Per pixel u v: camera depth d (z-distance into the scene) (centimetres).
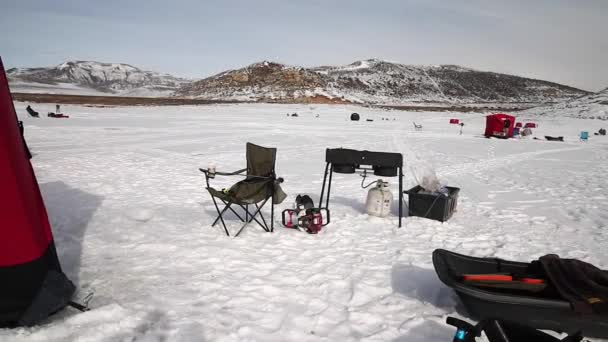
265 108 5272
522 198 780
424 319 308
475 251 468
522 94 19038
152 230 495
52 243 299
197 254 419
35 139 1439
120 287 338
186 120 2836
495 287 298
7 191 258
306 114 4519
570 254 470
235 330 279
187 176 867
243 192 486
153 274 367
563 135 3100
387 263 417
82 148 1246
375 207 583
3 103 264
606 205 726
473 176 1038
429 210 585
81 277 356
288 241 471
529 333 213
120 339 263
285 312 308
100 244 443
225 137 1767
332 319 302
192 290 337
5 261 258
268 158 482
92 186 731
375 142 1855
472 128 3434
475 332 212
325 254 436
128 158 1080
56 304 275
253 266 394
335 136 2066
